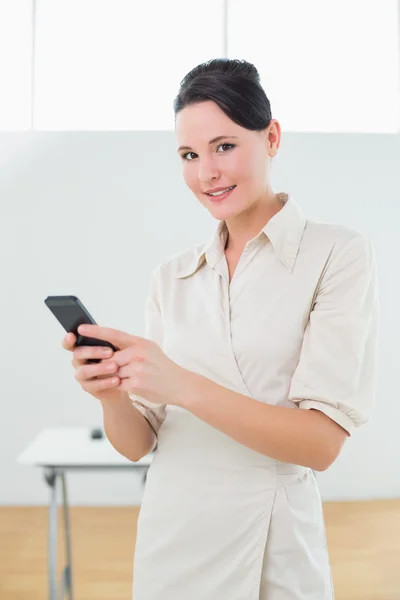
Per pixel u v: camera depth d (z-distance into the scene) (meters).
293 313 0.98
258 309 1.00
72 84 4.42
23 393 4.40
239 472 0.98
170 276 1.12
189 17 4.33
